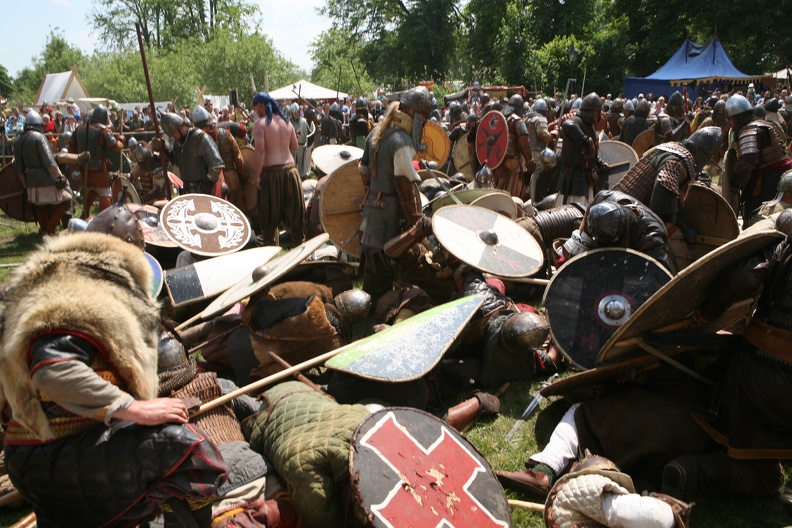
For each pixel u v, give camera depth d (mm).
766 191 6531
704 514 3045
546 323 4020
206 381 3307
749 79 30984
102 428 2240
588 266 4008
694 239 5270
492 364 4207
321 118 17312
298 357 3992
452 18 47938
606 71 36125
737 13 40812
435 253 5250
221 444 3020
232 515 2672
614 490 2305
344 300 4301
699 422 3211
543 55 35188
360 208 6141
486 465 2902
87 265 2254
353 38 50406
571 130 7590
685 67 32406
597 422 3352
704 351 3471
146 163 8562
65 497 2234
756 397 3002
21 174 8398
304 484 2674
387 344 3645
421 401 3717
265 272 4184
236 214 6520
